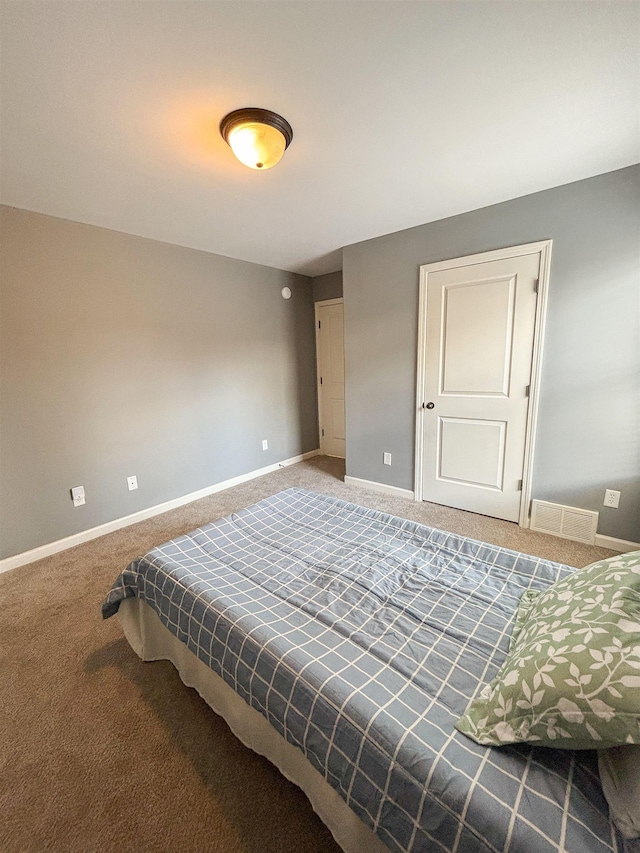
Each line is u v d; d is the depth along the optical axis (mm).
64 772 1191
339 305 4309
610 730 660
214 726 1339
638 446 2217
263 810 1081
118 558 2479
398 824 751
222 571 1493
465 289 2676
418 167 1927
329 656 1037
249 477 3951
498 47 1185
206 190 2092
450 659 1028
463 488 2965
